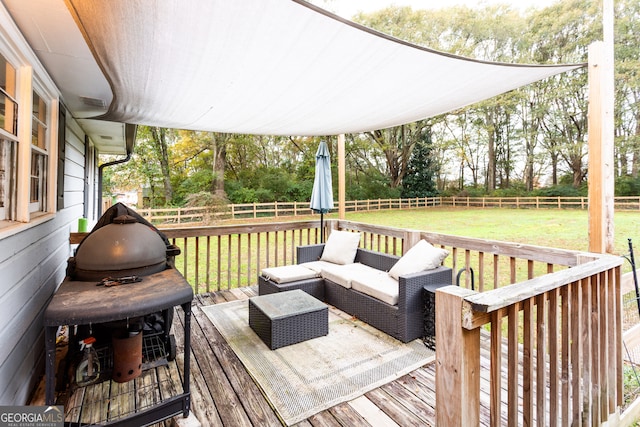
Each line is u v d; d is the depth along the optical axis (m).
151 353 2.51
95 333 2.31
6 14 1.75
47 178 2.91
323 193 5.09
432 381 2.28
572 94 18.80
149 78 2.68
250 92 3.12
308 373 2.35
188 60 2.37
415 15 20.09
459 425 1.20
